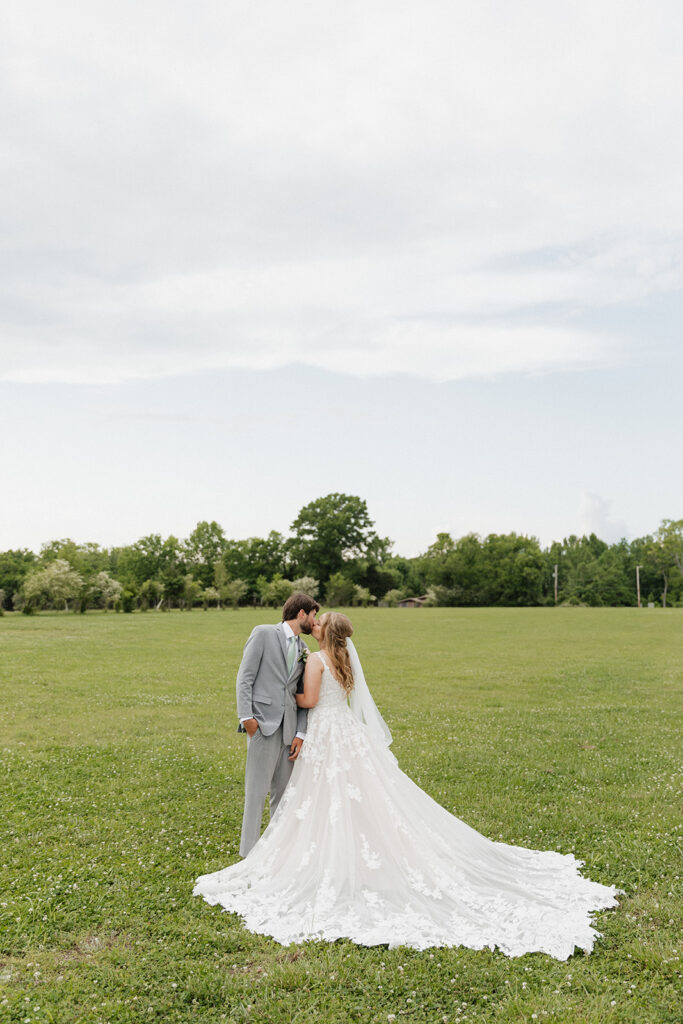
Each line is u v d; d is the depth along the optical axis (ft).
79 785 29.76
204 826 24.77
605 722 43.88
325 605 336.90
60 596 232.12
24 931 16.49
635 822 24.76
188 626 146.10
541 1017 13.08
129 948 15.83
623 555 470.39
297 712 21.26
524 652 89.56
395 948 15.67
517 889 18.26
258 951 15.66
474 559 400.26
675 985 14.11
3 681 60.34
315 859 18.51
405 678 64.75
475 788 29.48
